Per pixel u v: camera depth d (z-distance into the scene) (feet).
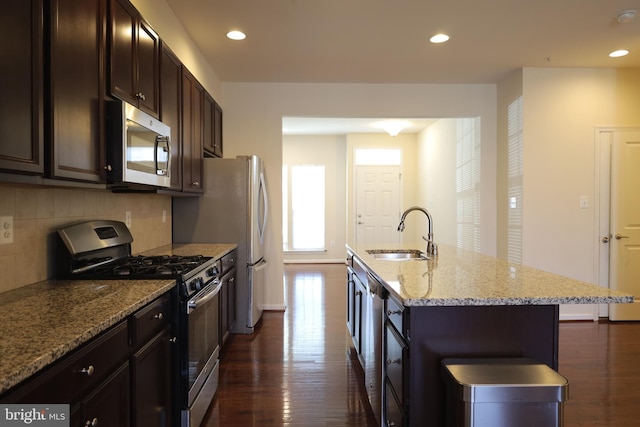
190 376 6.50
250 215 11.96
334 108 14.73
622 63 12.80
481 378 4.45
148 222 9.95
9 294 5.11
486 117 14.96
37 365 2.95
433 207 21.54
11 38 3.87
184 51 10.30
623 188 13.21
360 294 8.89
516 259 13.56
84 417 3.68
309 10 9.30
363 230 25.12
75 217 6.71
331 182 26.32
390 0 8.86
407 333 5.17
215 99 13.76
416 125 22.13
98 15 5.50
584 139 13.19
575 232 13.20
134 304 4.67
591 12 9.45
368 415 7.50
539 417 4.34
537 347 5.26
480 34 10.64
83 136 5.15
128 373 4.65
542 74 13.12
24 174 4.21
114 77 5.92
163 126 7.38
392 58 12.31
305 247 26.40
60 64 4.63
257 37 10.80
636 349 10.75
